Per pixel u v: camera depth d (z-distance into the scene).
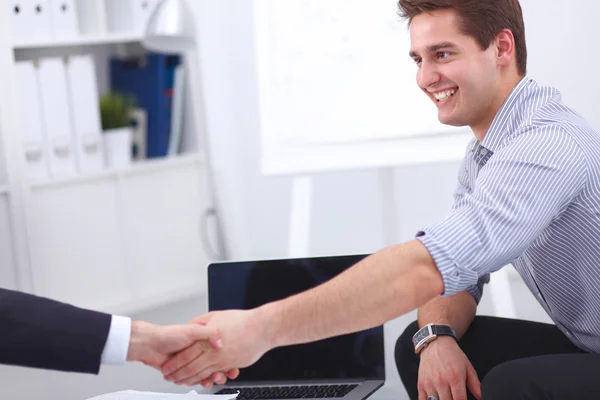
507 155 1.32
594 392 1.28
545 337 1.66
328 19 2.36
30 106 2.60
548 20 2.35
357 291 1.26
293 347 1.89
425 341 1.63
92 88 2.74
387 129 2.30
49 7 2.64
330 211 2.96
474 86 1.43
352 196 2.90
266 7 2.43
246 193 3.18
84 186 2.72
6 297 1.38
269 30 2.43
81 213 2.71
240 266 1.99
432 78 1.45
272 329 1.35
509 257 1.27
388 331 2.75
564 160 1.29
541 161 1.29
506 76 1.46
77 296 2.71
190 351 1.41
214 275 2.00
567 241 1.38
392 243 2.55
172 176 3.02
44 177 2.64
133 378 2.83
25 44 2.55
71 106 2.71
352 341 1.87
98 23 2.82
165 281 2.99
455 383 1.56
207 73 3.20
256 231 3.19
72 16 2.70
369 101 2.32
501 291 2.11
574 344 1.60
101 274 2.78
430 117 2.24
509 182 1.28
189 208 3.08
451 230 1.26
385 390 2.66
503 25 1.41
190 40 2.97
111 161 2.86
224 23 3.12
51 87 2.65
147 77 3.03
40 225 2.60
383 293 1.25
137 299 2.83
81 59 2.72
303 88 2.41
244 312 1.40
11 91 2.49
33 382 2.55
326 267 1.95
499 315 2.11
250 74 3.08
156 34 2.81
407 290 1.25
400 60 2.27
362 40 2.32
